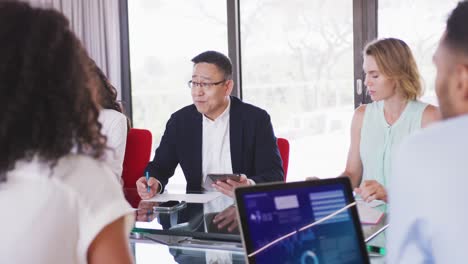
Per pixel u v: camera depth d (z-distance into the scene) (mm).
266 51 5008
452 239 786
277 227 1211
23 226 948
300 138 4996
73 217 974
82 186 980
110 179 1028
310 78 4863
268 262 1180
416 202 817
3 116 917
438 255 807
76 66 976
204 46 5234
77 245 988
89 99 1013
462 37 833
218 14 5145
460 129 799
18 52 930
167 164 2963
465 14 845
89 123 1007
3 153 935
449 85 855
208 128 2896
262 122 2883
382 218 2082
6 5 959
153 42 5422
